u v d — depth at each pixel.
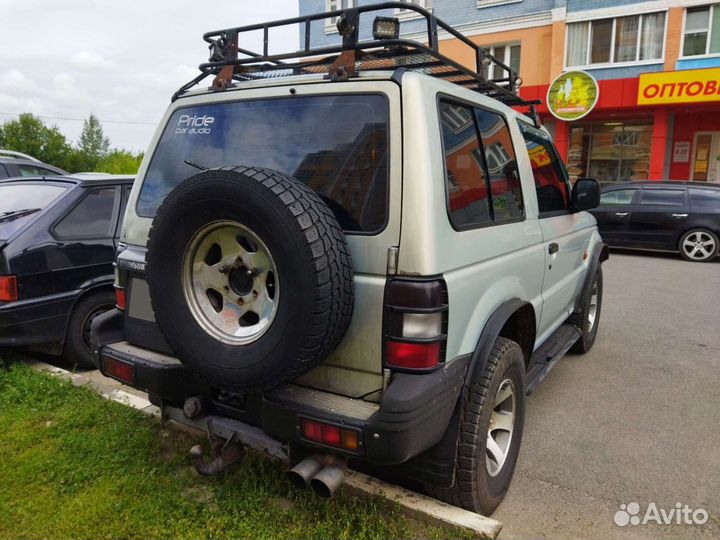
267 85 2.72
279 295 2.16
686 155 16.64
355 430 2.17
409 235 2.21
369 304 2.28
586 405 4.20
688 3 14.95
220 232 2.34
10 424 3.56
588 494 3.06
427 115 2.33
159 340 2.89
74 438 3.36
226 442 2.63
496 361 2.66
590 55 16.42
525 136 3.60
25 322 4.26
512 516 2.86
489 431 2.85
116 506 2.72
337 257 2.16
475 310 2.57
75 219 4.62
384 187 2.28
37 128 63.69
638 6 15.54
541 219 3.61
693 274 9.38
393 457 2.14
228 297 2.38
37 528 2.58
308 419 2.26
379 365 2.29
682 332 6.09
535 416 4.01
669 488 3.12
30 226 4.38
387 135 2.32
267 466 3.04
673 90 14.60
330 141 2.47
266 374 2.22
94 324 3.04
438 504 2.71
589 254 5.01
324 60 3.00
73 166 66.06
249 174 2.18
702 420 3.96
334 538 2.54
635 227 11.14
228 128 2.80
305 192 2.19
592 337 5.41
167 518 2.67
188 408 2.69
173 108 3.05
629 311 6.98
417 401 2.15
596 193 4.09
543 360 3.98
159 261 2.47
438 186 2.30
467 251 2.48
